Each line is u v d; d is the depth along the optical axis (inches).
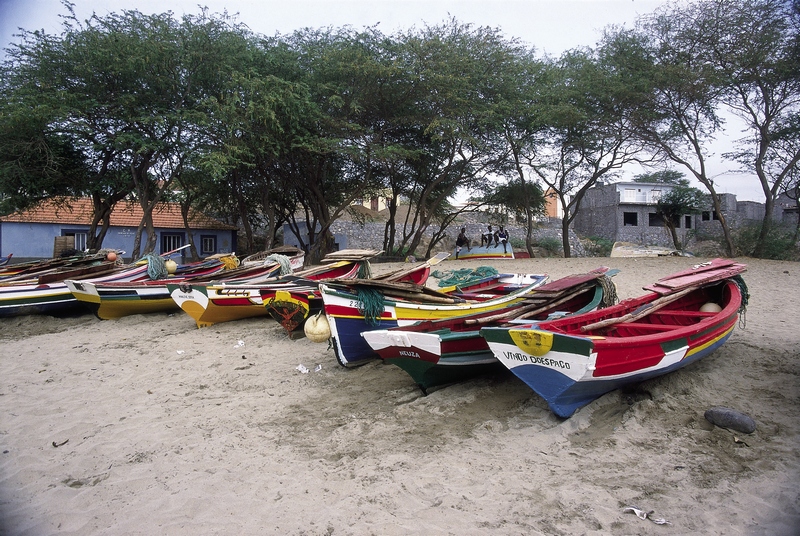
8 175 701.9
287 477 181.8
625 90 800.3
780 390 232.4
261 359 336.2
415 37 842.2
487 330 207.6
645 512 148.0
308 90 800.3
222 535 149.5
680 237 1658.5
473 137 882.1
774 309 401.1
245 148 745.6
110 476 187.2
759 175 863.7
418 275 439.2
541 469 176.7
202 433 223.8
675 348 218.2
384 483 173.2
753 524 140.9
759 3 732.0
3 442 219.0
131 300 480.1
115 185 838.5
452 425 218.1
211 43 748.0
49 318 513.3
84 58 688.4
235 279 513.3
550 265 810.2
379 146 872.9
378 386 274.2
